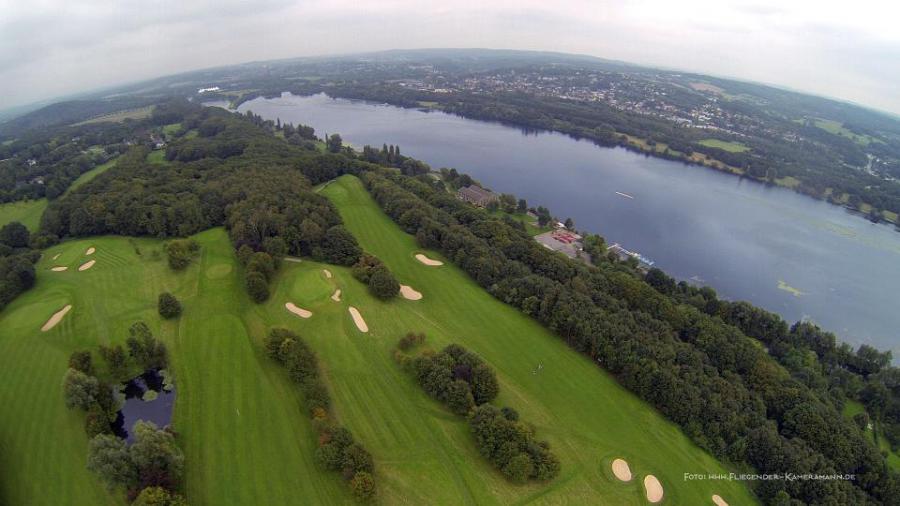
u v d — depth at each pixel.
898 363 115.69
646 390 77.31
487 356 84.38
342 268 107.12
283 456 60.03
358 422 66.69
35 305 88.94
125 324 83.31
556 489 59.75
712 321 99.69
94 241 116.06
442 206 151.62
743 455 68.56
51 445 60.38
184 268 101.38
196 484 55.78
